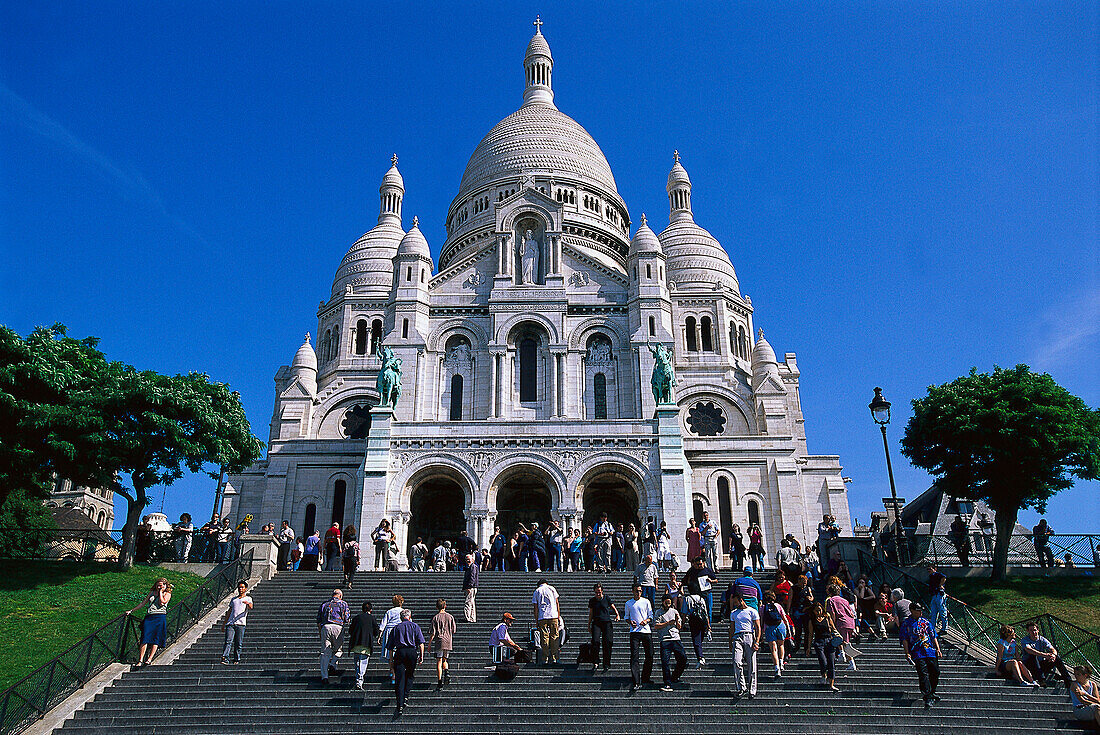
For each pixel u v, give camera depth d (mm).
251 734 21375
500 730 21375
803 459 61812
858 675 24531
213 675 24656
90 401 38156
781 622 24469
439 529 53812
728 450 57469
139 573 36750
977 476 39656
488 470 47062
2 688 24281
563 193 76250
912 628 23125
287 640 28062
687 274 70938
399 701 21828
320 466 58812
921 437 41219
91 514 93500
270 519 57344
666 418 48094
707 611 26438
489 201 77062
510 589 33781
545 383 55250
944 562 41406
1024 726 21688
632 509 54531
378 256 74062
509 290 57062
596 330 56875
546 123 83125
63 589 33688
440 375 55781
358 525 45781
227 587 32938
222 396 42375
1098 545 38562
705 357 65562
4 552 39719
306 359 66812
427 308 57219
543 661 25062
